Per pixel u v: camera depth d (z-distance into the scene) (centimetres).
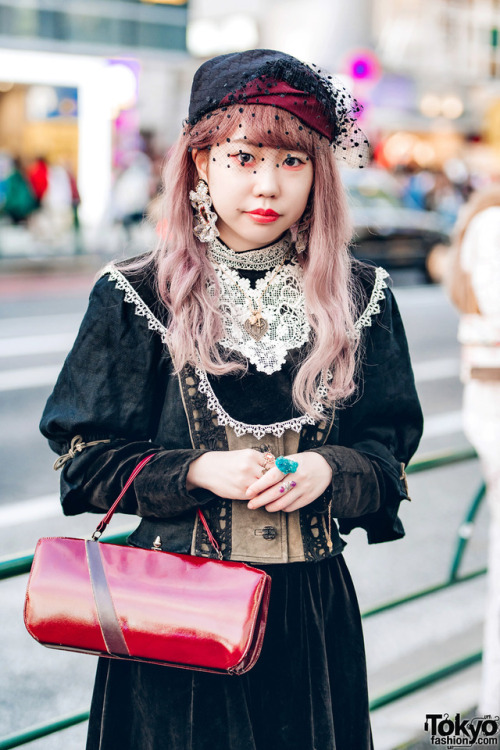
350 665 155
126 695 151
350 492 143
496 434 241
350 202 163
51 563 138
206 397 145
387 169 2064
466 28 2255
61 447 149
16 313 993
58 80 1667
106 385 144
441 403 661
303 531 146
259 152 140
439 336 918
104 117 1773
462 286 245
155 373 147
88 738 154
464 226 248
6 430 583
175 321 144
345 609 155
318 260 150
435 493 479
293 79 139
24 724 274
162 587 133
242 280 152
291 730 145
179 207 149
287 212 144
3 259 1389
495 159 2288
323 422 150
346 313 150
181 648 131
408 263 1227
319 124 142
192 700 141
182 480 137
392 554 403
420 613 350
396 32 2097
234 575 133
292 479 139
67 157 1794
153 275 149
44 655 316
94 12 1549
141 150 1875
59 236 1587
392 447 158
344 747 154
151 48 1625
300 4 1966
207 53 1877
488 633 247
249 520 144
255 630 132
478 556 405
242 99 138
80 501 147
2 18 1473
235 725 140
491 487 246
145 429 149
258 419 146
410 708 271
